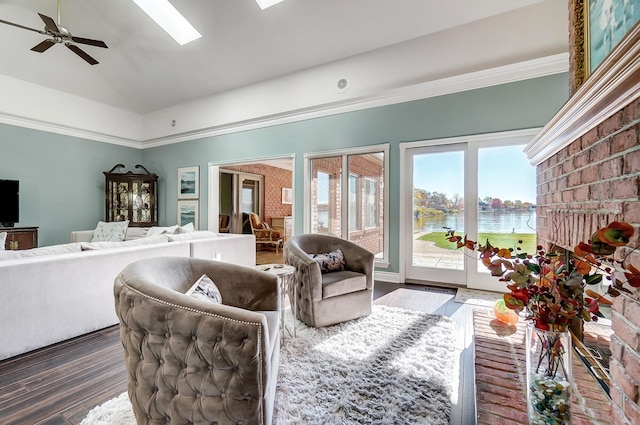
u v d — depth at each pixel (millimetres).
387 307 3100
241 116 5637
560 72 3328
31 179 5488
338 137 4746
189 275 1875
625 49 854
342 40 4168
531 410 1104
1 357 2107
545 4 3350
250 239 4770
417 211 4227
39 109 5496
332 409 1549
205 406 1143
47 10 4016
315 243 3262
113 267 2773
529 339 1151
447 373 1873
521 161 3578
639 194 942
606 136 1179
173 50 4750
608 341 1772
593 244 830
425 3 3486
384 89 4285
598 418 1095
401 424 1450
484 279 3793
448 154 4020
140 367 1265
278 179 9484
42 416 1562
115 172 6699
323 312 2594
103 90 5914
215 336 1137
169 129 6641
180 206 6660
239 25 4098
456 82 3836
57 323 2393
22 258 2363
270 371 1281
